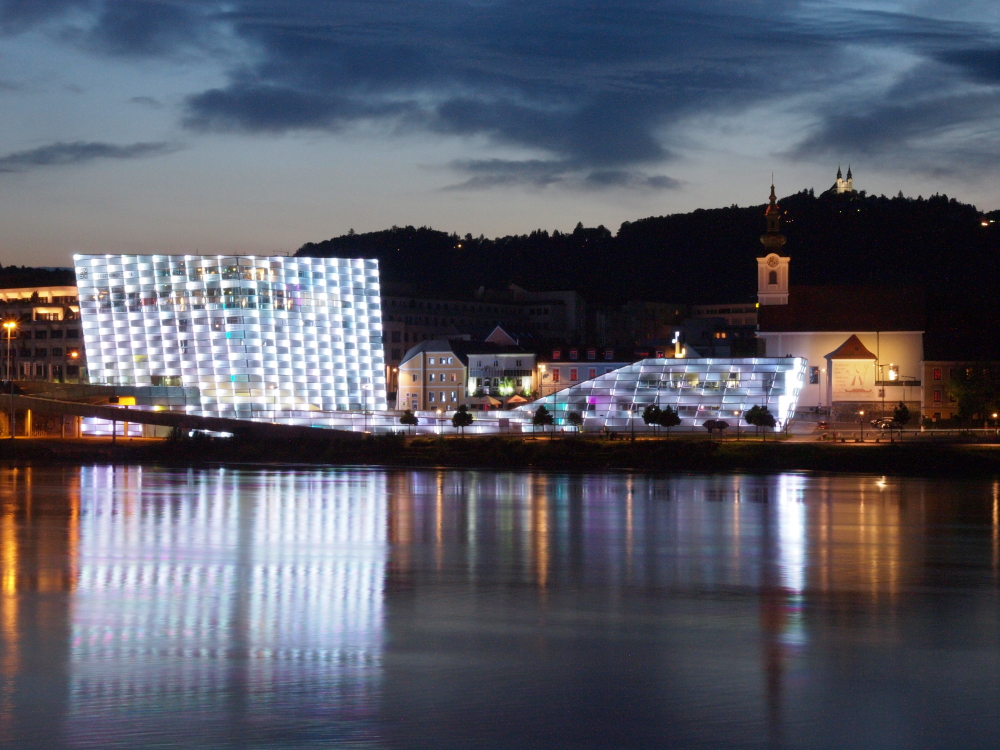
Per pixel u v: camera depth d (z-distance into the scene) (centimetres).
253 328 18375
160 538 5912
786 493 8656
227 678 3116
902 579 4741
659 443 11894
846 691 3025
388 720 2769
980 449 11356
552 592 4397
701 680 3125
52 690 3002
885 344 18262
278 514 7056
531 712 2842
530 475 10544
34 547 5569
